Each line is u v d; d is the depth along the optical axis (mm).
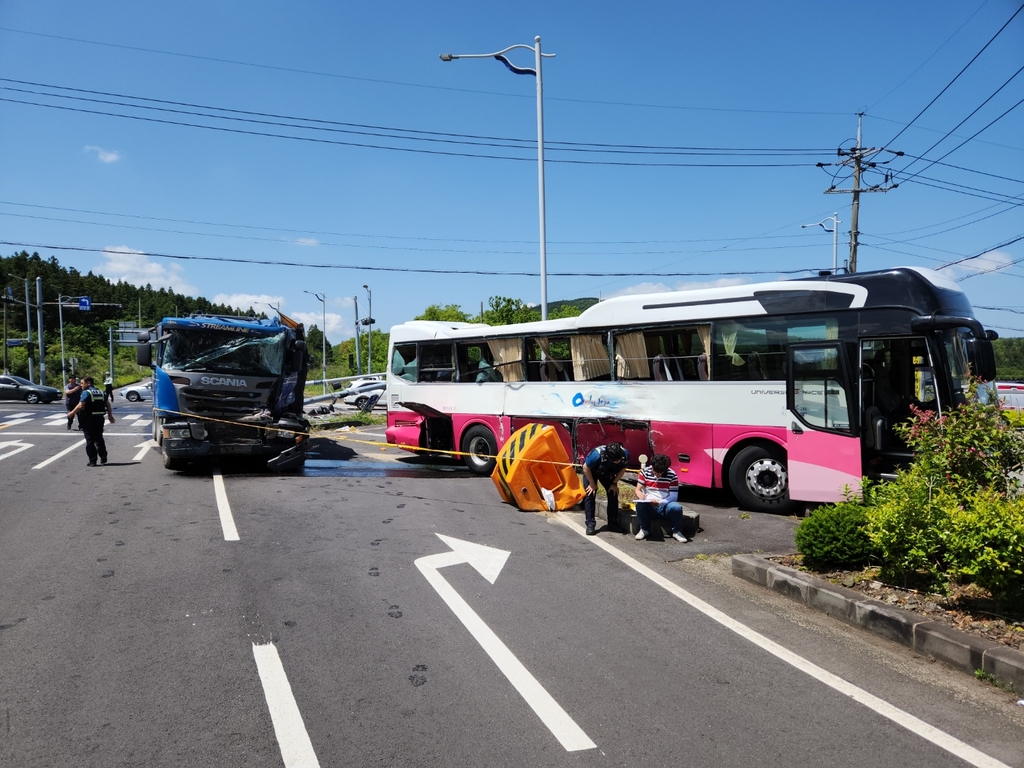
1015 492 5863
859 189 29859
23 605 5945
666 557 7879
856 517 6754
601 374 12164
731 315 10594
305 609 5969
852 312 9625
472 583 6809
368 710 4293
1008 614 5555
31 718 4121
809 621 5938
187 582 6590
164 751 3803
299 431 13484
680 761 3789
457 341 14750
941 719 4301
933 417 6363
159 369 13109
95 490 11141
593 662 5062
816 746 3965
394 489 11773
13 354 80812
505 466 10375
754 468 10297
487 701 4441
